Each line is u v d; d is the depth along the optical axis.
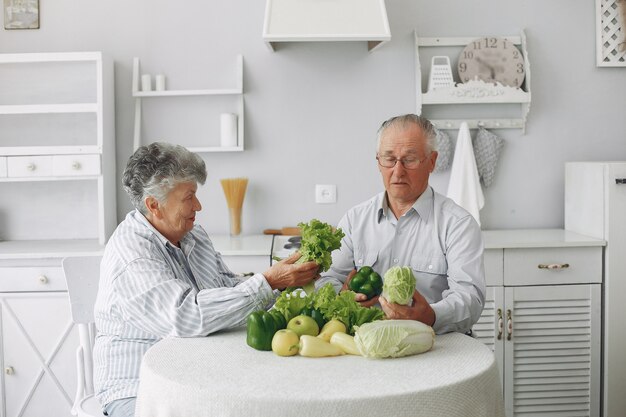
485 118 3.78
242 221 3.78
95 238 3.78
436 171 3.75
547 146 3.79
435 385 1.52
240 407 1.47
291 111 3.74
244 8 3.71
